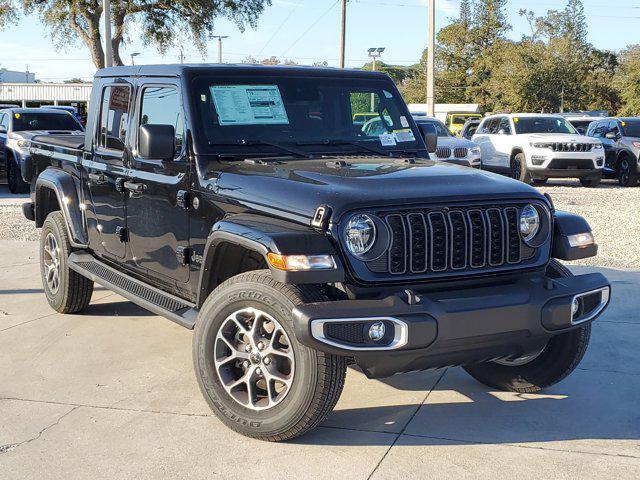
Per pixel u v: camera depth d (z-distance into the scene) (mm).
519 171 18906
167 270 5008
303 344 3623
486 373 4906
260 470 3803
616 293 7266
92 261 6121
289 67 5148
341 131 5121
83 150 6129
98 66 39938
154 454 3996
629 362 5422
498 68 73625
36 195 6934
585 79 70625
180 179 4746
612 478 3701
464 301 3803
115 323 6441
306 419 3885
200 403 4691
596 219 12766
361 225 3750
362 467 3824
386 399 4773
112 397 4809
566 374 4605
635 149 18812
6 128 17781
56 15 38844
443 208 3930
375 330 3654
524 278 4141
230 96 4844
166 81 5000
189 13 40250
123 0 39844
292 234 3736
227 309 4043
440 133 18469
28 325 6383
